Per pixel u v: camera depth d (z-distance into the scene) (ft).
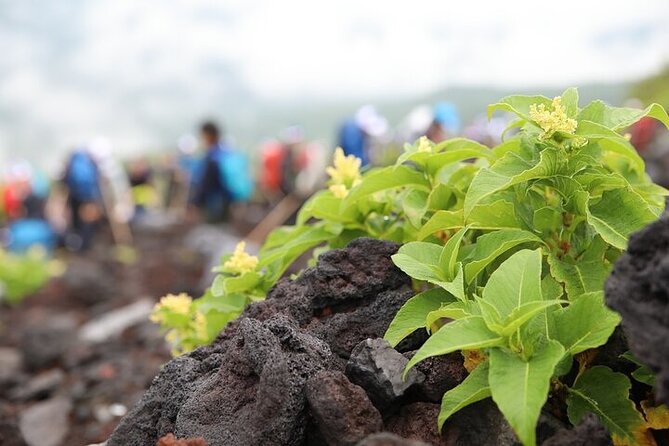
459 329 4.51
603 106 5.50
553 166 5.15
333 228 6.63
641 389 5.08
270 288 6.38
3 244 38.17
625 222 5.05
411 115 32.42
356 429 4.69
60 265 29.76
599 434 4.42
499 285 4.68
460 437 4.89
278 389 4.81
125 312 18.58
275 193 40.32
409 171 6.10
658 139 33.96
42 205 39.14
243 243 6.58
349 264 5.98
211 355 5.68
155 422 5.49
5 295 24.67
